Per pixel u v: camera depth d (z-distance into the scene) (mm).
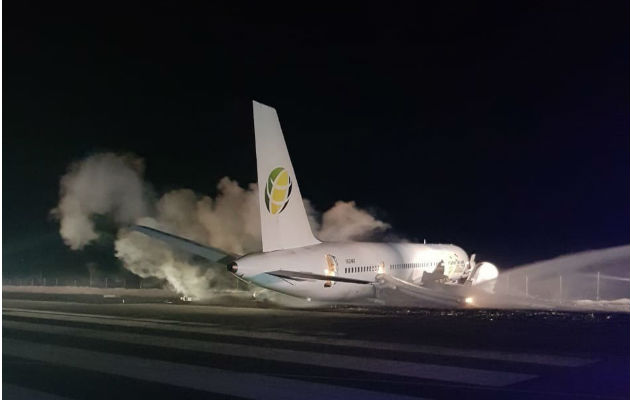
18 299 34531
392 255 31922
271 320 21391
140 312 24719
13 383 11781
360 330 18578
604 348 15055
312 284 25766
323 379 11852
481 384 11320
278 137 24688
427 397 10430
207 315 23219
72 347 15891
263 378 12008
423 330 18375
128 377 12227
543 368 12688
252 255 23391
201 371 12734
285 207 25094
